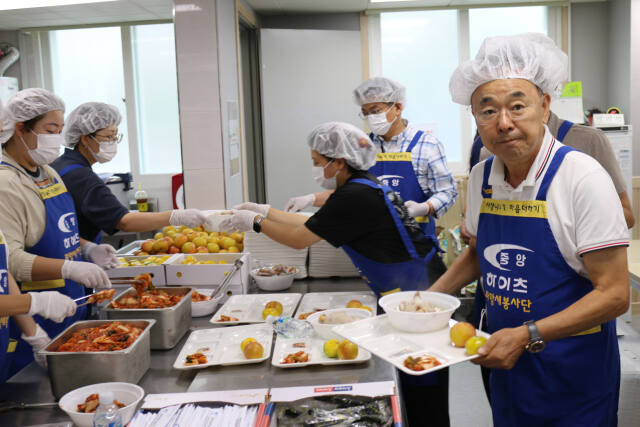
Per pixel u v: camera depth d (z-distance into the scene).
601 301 1.20
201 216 2.37
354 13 5.45
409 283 2.00
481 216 1.44
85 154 2.40
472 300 4.16
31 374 1.61
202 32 3.92
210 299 2.05
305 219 2.19
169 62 5.46
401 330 1.41
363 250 1.96
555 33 5.41
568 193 1.25
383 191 1.94
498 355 1.21
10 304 1.49
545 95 1.32
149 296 1.85
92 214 2.30
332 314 1.74
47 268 1.81
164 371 1.57
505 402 1.43
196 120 4.00
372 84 2.73
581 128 2.03
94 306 2.28
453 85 1.40
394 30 5.52
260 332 1.78
